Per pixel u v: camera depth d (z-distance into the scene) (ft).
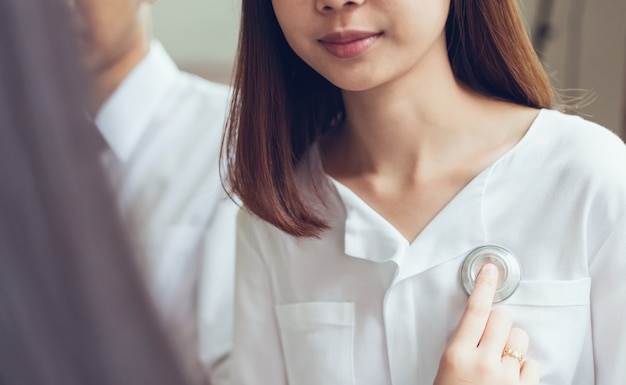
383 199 3.16
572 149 3.00
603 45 6.90
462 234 3.00
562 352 2.93
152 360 1.49
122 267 1.49
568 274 2.94
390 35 2.84
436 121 3.08
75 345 1.46
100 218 1.49
